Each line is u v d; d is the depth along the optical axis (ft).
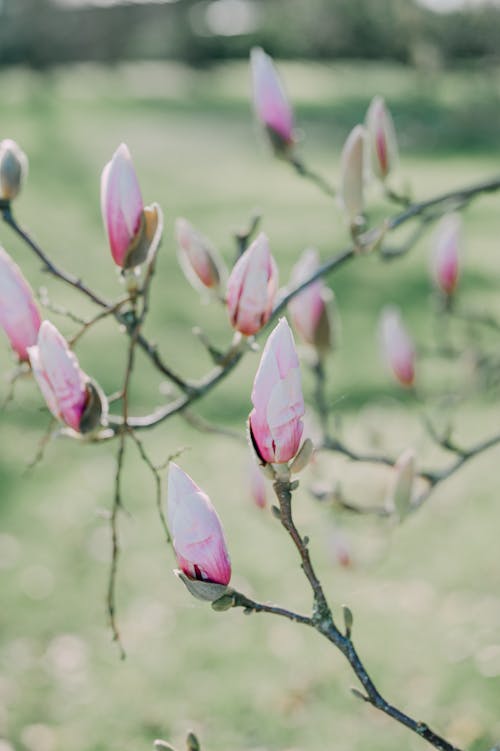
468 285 41.88
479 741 15.96
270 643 18.90
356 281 43.21
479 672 17.58
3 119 78.64
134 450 27.55
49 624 19.69
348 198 6.75
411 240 7.97
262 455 4.33
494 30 51.52
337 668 18.04
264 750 16.31
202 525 4.39
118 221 5.09
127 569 21.59
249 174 65.51
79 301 40.42
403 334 10.30
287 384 4.25
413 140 73.97
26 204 54.90
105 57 111.04
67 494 24.82
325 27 98.53
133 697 17.58
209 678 18.03
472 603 19.75
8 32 102.89
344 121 84.43
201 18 115.34
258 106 7.70
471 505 23.45
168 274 44.39
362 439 26.81
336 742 16.28
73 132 74.95
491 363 12.53
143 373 33.53
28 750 16.40
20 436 27.99
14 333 5.38
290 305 8.29
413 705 16.99
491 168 66.23
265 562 21.65
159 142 74.08
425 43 56.95
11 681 17.98
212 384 5.82
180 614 19.92
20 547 22.41
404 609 19.67
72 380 4.99
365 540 14.53
